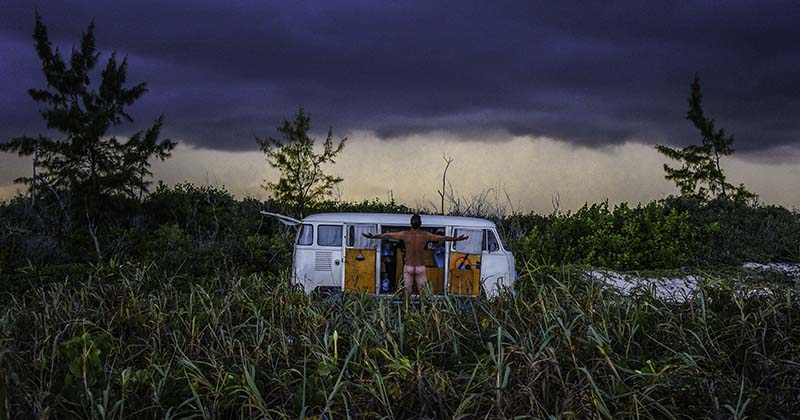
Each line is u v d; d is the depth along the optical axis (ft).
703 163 99.76
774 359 17.46
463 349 19.88
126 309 24.52
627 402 15.60
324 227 38.68
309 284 38.14
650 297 23.21
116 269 36.58
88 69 62.64
